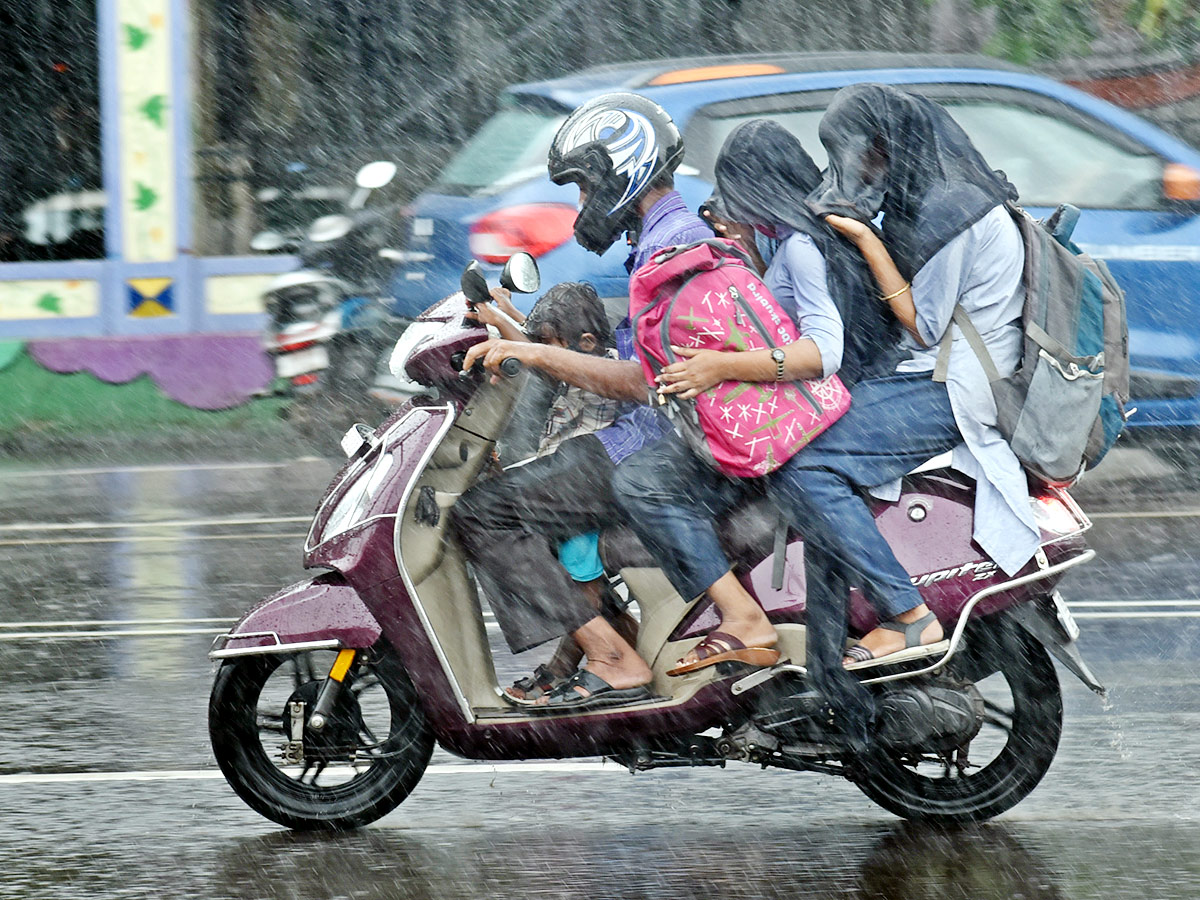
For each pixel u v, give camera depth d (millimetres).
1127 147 35875
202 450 47344
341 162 60312
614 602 18297
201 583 30859
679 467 17094
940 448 17047
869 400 16953
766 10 63031
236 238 54375
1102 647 25688
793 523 16922
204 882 16578
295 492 40375
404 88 68500
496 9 66375
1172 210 35625
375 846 17641
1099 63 58750
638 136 17391
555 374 16812
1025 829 17969
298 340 46938
